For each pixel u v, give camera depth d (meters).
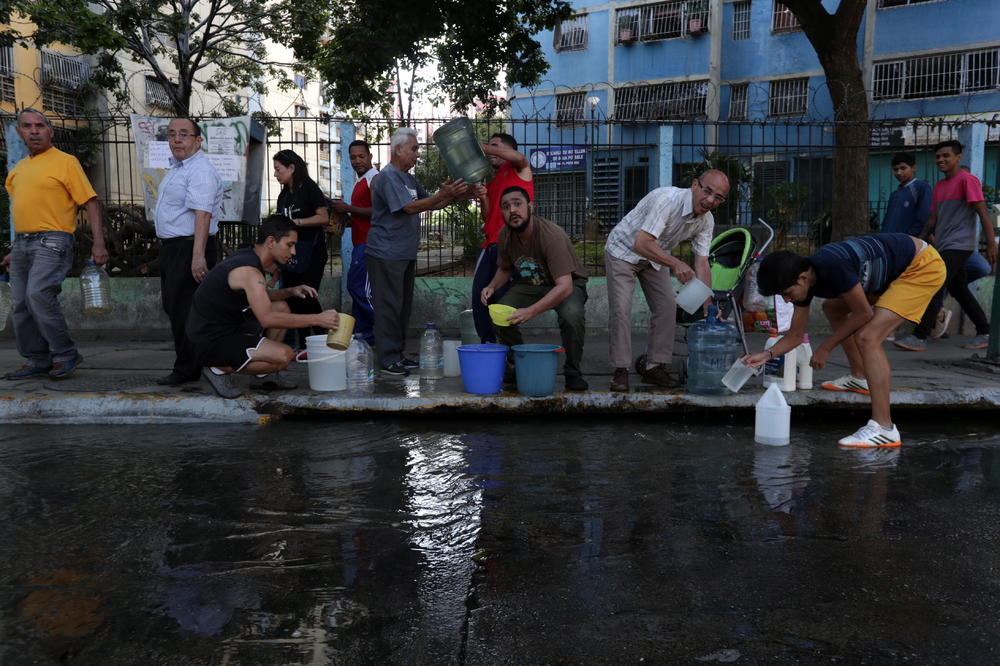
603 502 3.14
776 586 2.33
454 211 8.69
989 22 19.55
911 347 6.81
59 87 17.27
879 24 21.08
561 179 8.45
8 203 8.28
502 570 2.44
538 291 4.95
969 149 8.20
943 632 2.04
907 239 3.99
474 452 3.92
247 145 7.38
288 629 2.03
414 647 1.94
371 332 6.63
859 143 9.47
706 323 4.66
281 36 15.94
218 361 4.56
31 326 5.24
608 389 4.90
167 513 2.97
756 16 22.61
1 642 1.97
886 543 2.70
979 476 3.54
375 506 3.07
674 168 9.73
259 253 4.50
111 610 2.15
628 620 2.10
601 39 24.66
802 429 4.50
